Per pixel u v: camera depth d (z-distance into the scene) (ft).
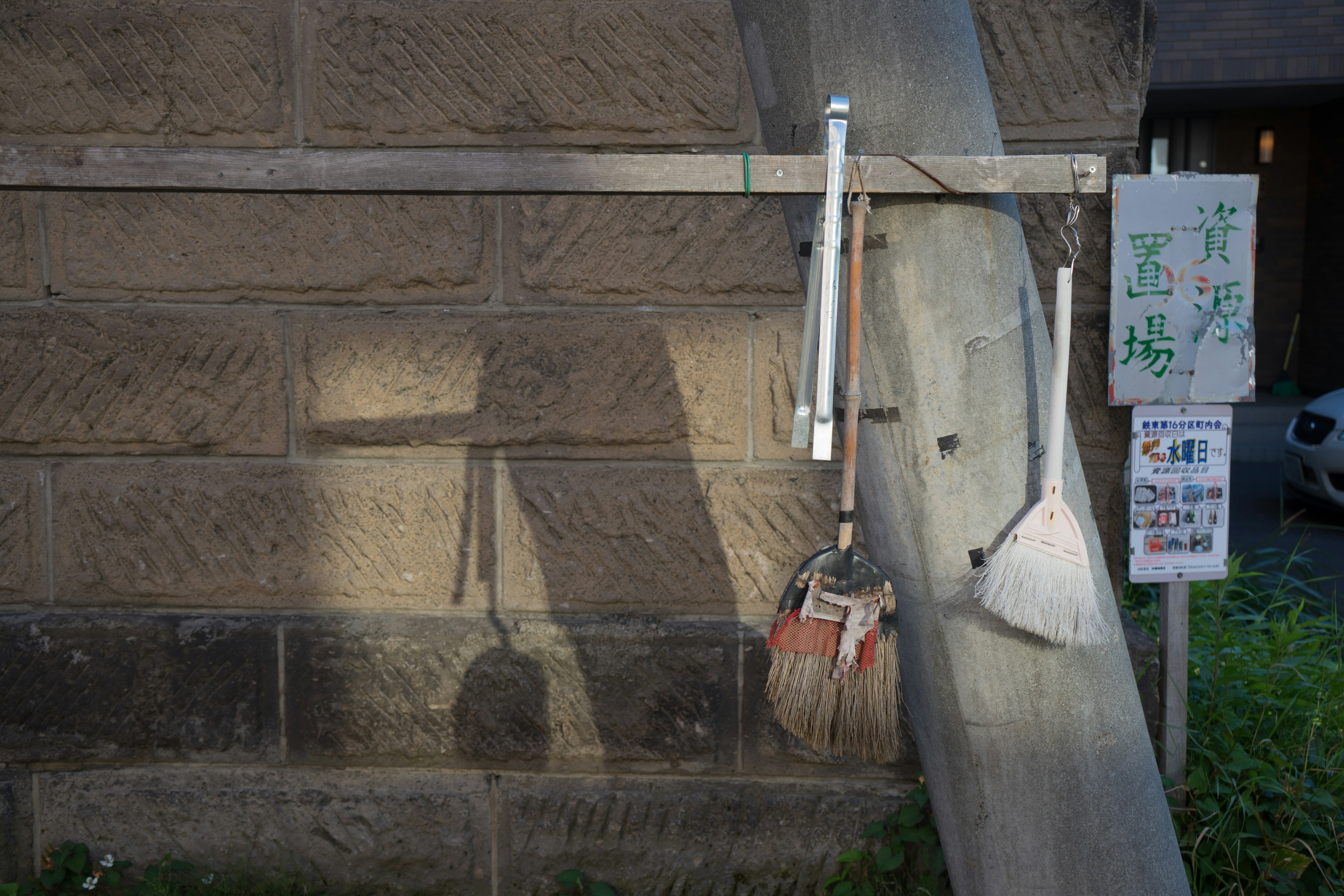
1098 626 4.87
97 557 9.16
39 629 9.14
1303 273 42.32
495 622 9.12
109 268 8.89
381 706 9.12
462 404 8.93
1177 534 8.71
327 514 9.08
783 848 9.04
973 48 5.02
